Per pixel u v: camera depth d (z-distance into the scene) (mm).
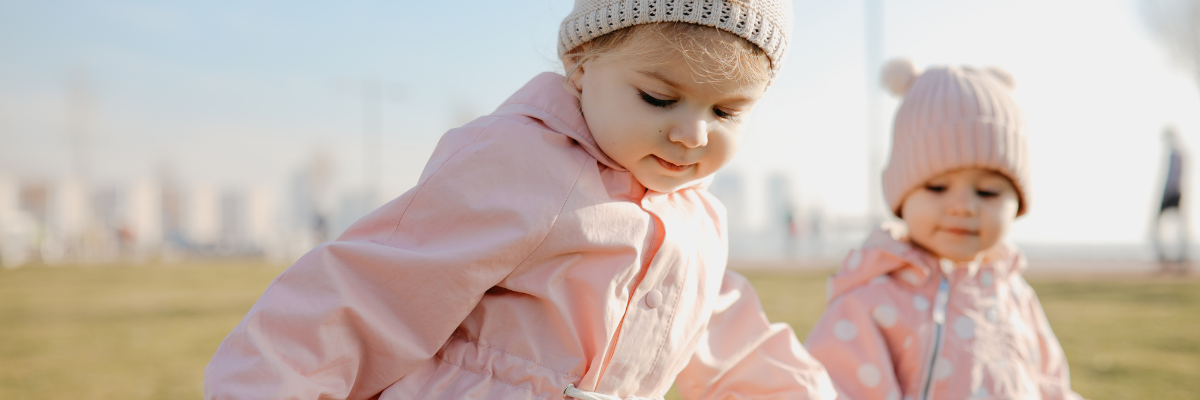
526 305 1149
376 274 1088
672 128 1088
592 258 1152
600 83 1138
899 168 1909
